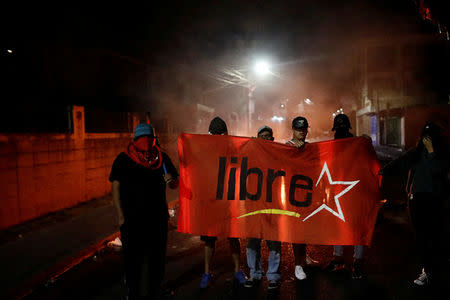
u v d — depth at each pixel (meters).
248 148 4.66
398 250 5.57
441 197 4.23
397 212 8.08
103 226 6.69
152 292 3.65
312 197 4.54
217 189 4.61
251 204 4.56
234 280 4.51
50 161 7.59
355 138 4.55
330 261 5.14
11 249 5.42
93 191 9.30
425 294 4.01
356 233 4.47
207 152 4.66
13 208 6.57
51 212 7.62
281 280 4.50
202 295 4.10
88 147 9.05
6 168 6.41
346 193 4.52
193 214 4.59
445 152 4.22
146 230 3.62
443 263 4.67
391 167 4.47
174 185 4.02
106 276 4.76
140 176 3.64
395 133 28.06
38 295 4.23
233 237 4.51
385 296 3.99
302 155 4.61
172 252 5.67
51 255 5.16
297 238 4.46
